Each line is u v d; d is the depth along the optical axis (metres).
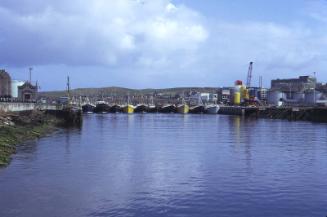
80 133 104.62
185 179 48.34
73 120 133.50
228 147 79.56
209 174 51.41
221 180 48.03
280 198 40.56
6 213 34.34
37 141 80.94
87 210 35.78
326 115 183.25
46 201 37.97
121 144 81.94
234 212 36.12
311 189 44.22
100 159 61.34
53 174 49.19
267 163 60.31
